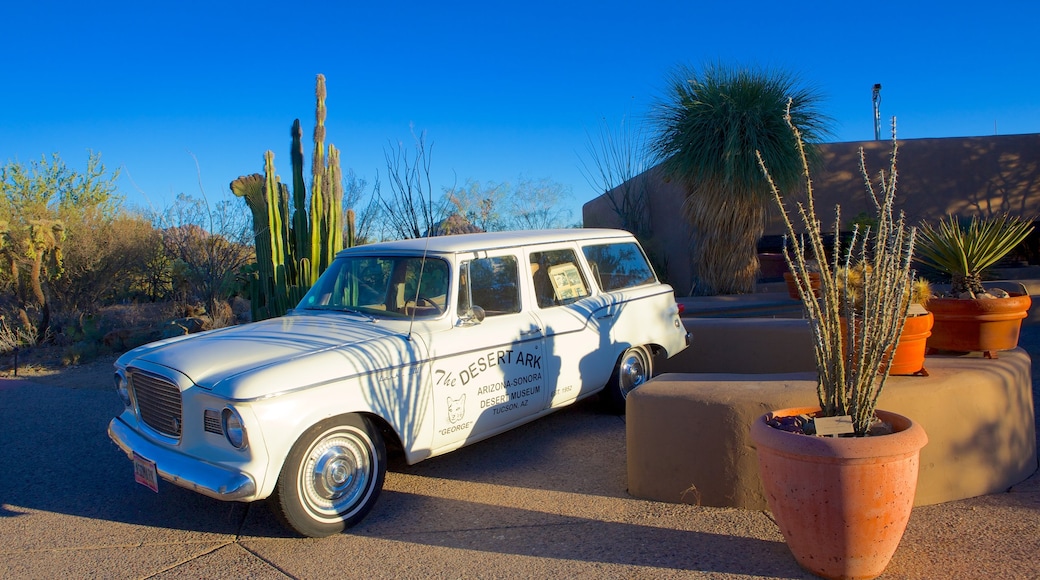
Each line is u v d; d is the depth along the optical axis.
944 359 5.18
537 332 5.55
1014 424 4.71
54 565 4.11
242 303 15.63
